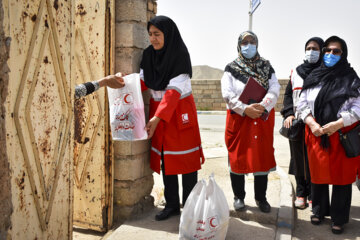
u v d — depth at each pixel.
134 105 2.52
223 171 4.61
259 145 2.81
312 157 2.76
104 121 2.83
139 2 2.89
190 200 2.38
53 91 1.87
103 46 2.78
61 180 2.00
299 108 2.85
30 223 1.74
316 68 2.96
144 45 3.04
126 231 2.73
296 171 3.26
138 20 2.88
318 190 2.91
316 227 2.91
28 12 1.62
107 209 2.92
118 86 2.51
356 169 2.69
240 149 2.86
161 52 2.64
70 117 2.06
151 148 2.93
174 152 2.74
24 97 1.63
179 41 2.67
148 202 3.23
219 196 2.38
